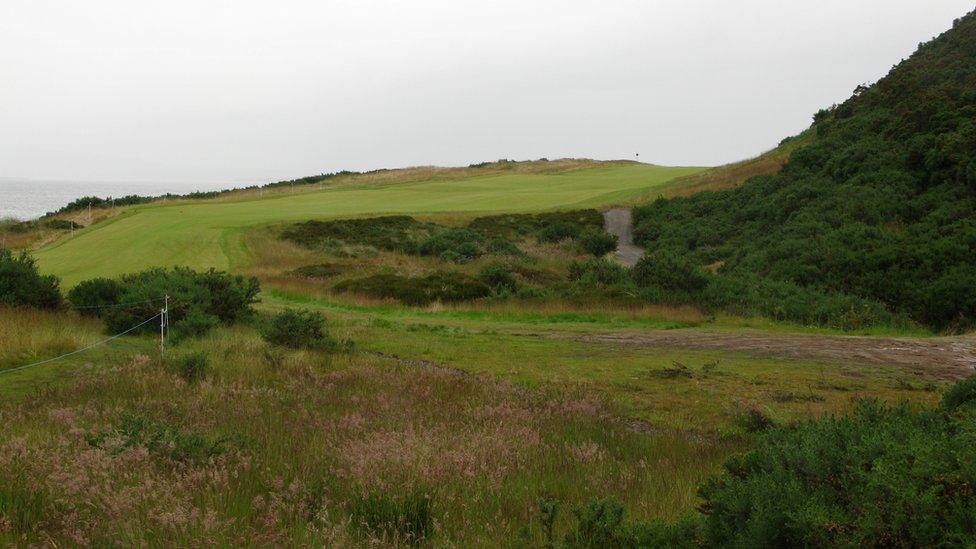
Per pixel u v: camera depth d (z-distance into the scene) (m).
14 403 9.02
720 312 22.88
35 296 16.62
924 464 3.49
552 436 7.92
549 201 61.22
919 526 3.18
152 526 4.50
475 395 10.34
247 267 33.03
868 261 26.58
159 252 35.50
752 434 8.80
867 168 37.88
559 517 5.02
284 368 11.88
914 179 34.38
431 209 55.31
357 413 8.45
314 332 14.92
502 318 22.73
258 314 20.17
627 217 55.78
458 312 24.08
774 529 3.58
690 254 41.91
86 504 4.96
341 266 33.97
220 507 4.95
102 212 54.62
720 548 3.88
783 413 9.89
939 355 15.21
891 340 17.41
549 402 9.97
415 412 8.87
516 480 6.00
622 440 8.03
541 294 25.70
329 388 10.34
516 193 66.81
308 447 6.85
